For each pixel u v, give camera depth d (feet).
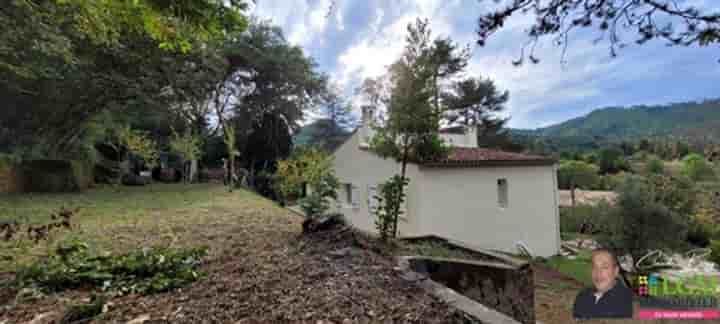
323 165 32.96
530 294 11.76
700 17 8.82
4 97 33.63
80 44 33.14
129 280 8.56
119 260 9.81
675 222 19.81
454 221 27.22
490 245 28.35
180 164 66.33
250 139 68.54
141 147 45.09
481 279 10.97
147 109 52.60
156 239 15.02
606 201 25.13
